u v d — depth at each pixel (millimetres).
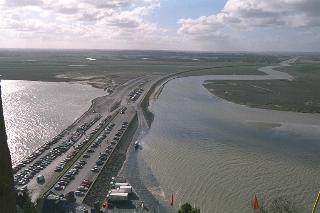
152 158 121812
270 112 196250
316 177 102812
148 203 88188
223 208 85250
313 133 151625
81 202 86438
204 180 101375
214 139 142000
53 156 121625
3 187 13508
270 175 104062
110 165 113688
